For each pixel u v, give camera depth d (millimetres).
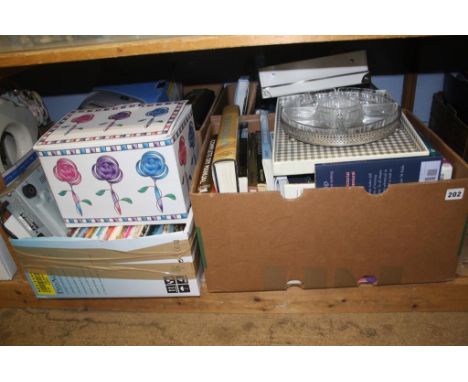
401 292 795
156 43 651
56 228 854
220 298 837
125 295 843
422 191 669
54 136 733
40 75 1293
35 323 896
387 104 862
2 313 932
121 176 733
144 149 700
